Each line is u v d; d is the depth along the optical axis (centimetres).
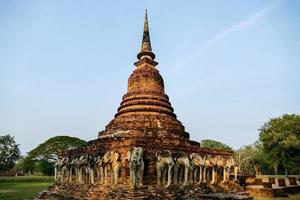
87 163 2338
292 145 4466
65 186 2572
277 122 4850
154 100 2764
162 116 2628
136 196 1839
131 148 1983
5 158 8419
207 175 2523
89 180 2280
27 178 6062
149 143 2114
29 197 2970
